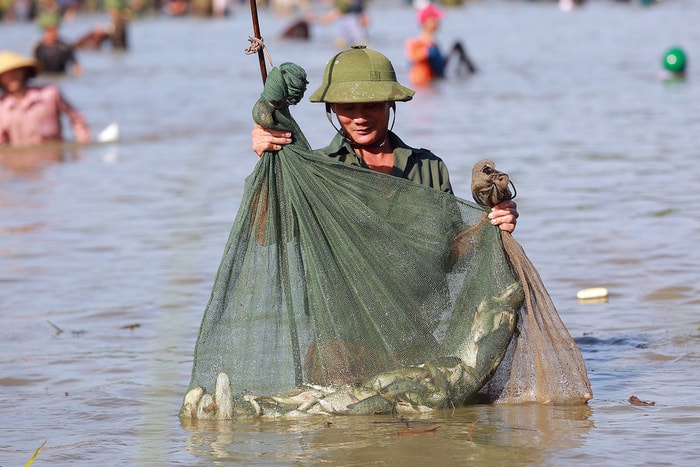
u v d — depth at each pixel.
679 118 64.38
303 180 21.20
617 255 33.78
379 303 21.12
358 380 20.97
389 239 21.25
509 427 19.75
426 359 21.20
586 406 20.95
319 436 19.50
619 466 17.50
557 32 144.62
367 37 146.00
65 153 60.34
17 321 28.95
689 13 178.12
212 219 41.47
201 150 59.94
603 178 46.66
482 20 177.25
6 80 62.41
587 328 26.77
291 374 21.12
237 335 21.22
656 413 20.27
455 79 94.25
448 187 22.42
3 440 19.78
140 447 19.12
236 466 18.05
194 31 175.50
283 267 21.33
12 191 49.31
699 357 24.02
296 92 20.91
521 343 21.58
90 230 40.56
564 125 63.69
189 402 20.92
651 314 27.72
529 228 37.97
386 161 22.20
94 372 24.25
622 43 123.62
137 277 33.34
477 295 21.52
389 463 17.94
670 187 43.97
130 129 68.88
